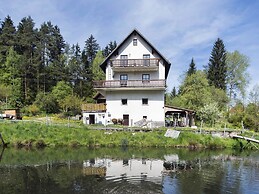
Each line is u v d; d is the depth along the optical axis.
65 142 29.23
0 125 31.33
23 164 19.39
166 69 45.09
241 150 28.80
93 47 94.50
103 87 39.66
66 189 13.31
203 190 13.39
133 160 21.39
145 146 28.97
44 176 15.92
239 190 13.52
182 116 43.25
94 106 40.22
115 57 41.38
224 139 30.83
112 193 12.68
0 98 55.56
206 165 19.86
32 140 28.81
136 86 39.19
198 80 55.75
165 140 29.61
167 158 22.56
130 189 13.32
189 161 21.38
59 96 63.62
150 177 15.77
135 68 40.00
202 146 29.12
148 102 39.94
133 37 41.41
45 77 70.56
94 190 13.12
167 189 13.39
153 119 39.75
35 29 76.25
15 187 13.67
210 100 51.22
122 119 39.69
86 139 29.56
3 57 68.31
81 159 21.53
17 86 61.72
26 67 64.62
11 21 73.94
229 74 69.12
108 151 25.83
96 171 17.23
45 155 23.27
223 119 49.72
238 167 19.25
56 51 79.56
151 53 41.06
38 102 58.06
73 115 53.88
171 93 80.75
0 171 17.20
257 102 51.69
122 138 29.77
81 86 73.12
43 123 32.81
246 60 67.25
